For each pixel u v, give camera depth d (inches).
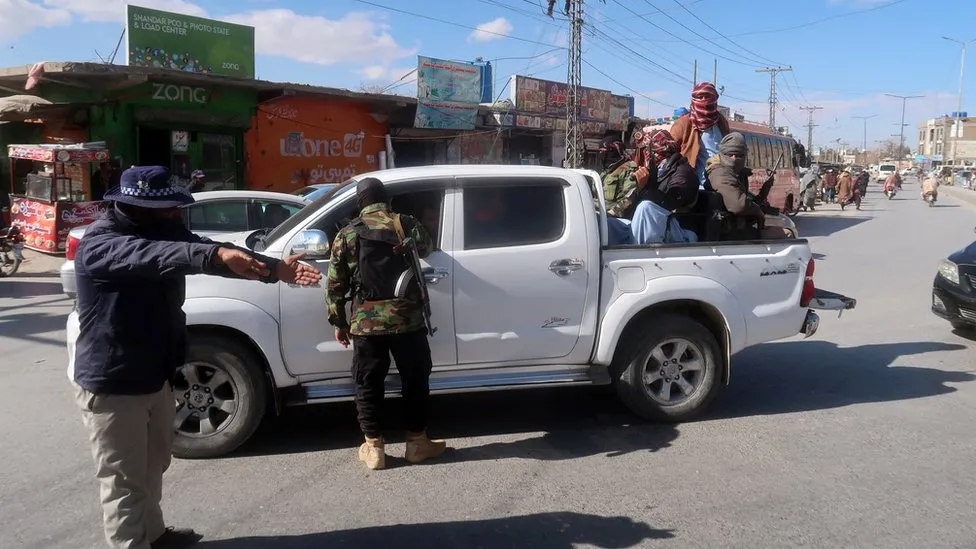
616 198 243.0
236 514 157.6
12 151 550.6
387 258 170.1
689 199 232.8
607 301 204.1
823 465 184.4
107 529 125.4
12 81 570.3
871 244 748.6
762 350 308.3
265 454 191.0
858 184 1354.6
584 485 172.4
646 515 157.2
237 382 184.1
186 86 618.8
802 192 1306.6
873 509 160.1
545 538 147.6
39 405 228.8
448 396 241.8
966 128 4584.2
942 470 181.2
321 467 182.7
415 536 148.4
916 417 221.1
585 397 241.3
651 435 206.1
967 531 150.5
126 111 590.9
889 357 295.3
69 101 573.6
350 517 156.5
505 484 172.9
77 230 314.0
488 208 196.1
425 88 824.3
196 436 184.4
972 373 271.1
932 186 1512.1
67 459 186.7
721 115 287.3
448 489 170.1
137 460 125.0
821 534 149.2
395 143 884.0
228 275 115.4
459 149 932.6
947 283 321.4
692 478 176.6
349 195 193.5
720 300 210.8
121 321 119.7
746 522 154.2
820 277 513.7
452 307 191.3
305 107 729.6
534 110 999.6
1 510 158.9
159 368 124.8
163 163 624.4
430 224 192.9
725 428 211.9
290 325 183.9
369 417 178.1
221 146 666.2
